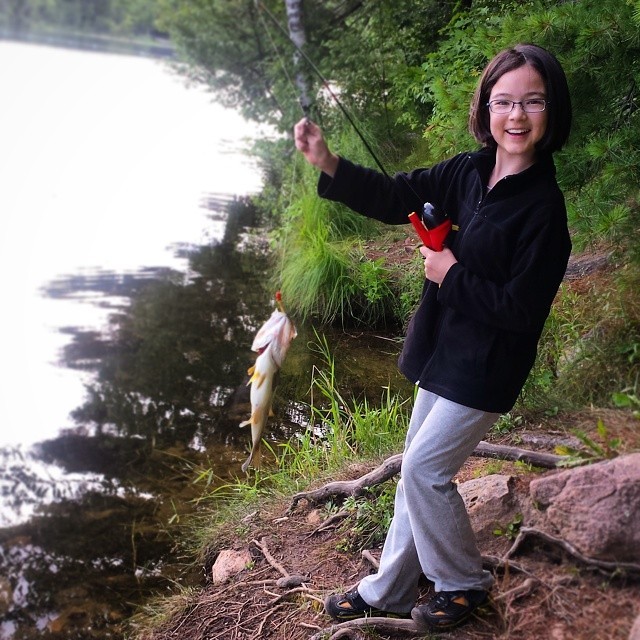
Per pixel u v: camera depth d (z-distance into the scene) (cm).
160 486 509
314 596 327
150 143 1888
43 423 611
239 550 395
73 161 1719
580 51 403
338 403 551
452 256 242
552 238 231
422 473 250
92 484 520
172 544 453
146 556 446
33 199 1359
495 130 239
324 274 704
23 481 530
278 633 320
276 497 433
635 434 316
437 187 268
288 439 519
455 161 267
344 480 405
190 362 688
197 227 1134
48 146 1931
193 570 421
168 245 1059
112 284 916
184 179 1455
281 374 598
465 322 246
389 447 433
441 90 469
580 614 255
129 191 1387
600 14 397
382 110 958
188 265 962
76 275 959
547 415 372
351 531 364
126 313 826
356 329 682
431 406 266
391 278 701
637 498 262
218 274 920
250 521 414
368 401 551
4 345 747
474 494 318
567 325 432
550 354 430
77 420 612
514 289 230
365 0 977
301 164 998
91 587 426
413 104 845
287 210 887
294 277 753
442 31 777
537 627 257
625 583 259
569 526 273
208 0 1184
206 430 572
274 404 560
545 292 231
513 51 239
